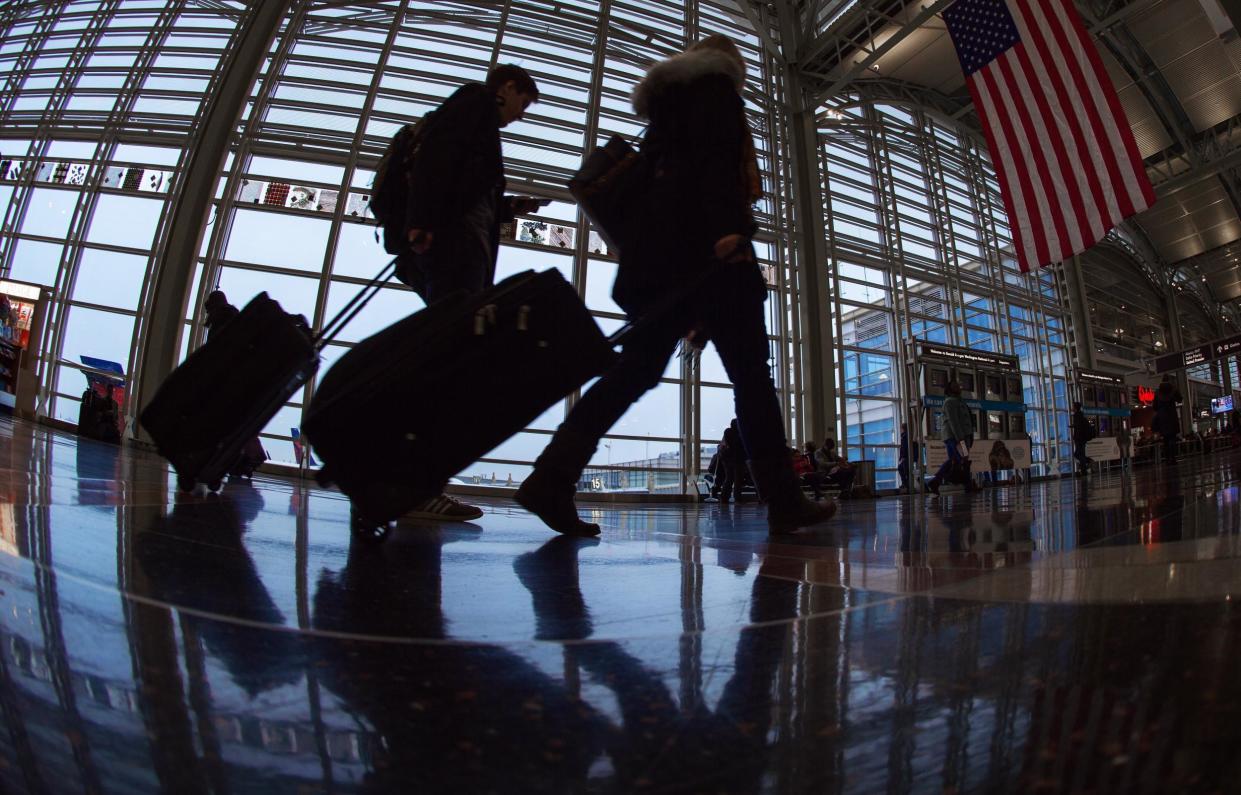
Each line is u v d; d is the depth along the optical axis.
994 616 0.55
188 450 1.29
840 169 14.24
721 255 1.51
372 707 0.34
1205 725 0.28
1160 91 15.35
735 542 1.52
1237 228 20.97
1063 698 0.33
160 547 0.85
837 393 12.47
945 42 13.92
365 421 1.01
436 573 0.88
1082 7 12.57
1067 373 17.47
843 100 13.93
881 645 0.47
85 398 7.15
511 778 0.26
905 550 1.23
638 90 1.71
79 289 9.96
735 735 0.31
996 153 5.72
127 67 10.96
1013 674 0.38
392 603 0.65
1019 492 5.25
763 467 1.80
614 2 12.25
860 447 12.45
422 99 10.70
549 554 1.18
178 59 10.99
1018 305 16.80
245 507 1.78
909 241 14.68
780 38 13.23
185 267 9.37
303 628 0.51
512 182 10.63
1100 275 20.59
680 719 0.33
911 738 0.29
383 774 0.26
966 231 16.08
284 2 10.59
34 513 1.01
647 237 1.63
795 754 0.28
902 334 13.88
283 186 10.00
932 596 0.67
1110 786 0.23
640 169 1.70
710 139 1.56
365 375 1.01
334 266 9.94
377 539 1.17
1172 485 3.29
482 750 0.29
